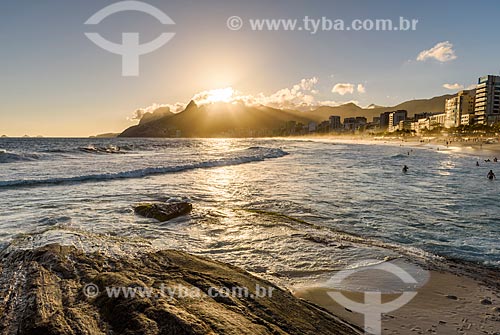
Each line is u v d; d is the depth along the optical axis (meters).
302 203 12.16
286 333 3.71
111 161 29.83
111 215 9.92
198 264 5.70
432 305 4.86
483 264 6.53
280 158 39.38
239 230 8.52
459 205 12.02
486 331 4.21
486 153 56.31
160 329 3.42
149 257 6.03
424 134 187.50
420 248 7.42
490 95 170.25
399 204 12.10
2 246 6.68
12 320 3.88
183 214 9.92
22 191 14.19
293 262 6.47
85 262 5.65
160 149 61.50
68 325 3.65
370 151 62.81
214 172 22.92
